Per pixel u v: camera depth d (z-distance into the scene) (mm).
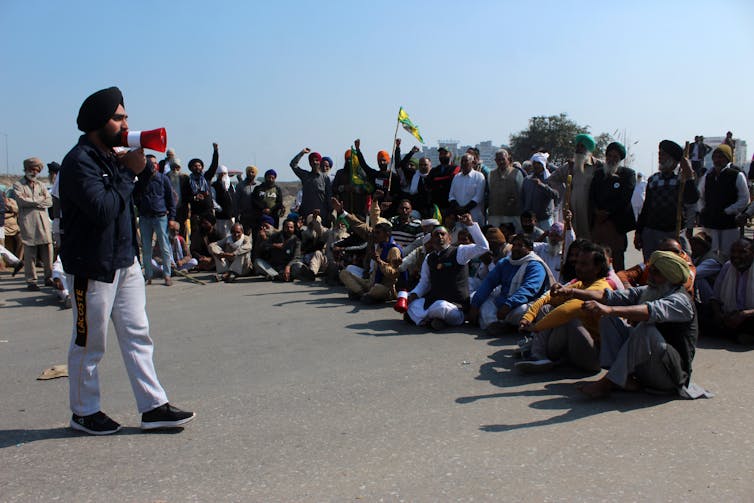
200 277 11555
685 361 4562
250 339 6723
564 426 4109
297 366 5660
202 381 5281
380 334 6828
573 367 5445
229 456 3742
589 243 5535
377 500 3166
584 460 3584
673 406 4445
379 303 8602
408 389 4938
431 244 7281
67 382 5383
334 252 10156
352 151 11930
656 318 4398
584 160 8695
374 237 8648
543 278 6723
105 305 3977
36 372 5719
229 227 13031
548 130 37000
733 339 6258
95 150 3857
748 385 4887
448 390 4898
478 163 11367
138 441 4004
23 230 10078
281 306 8547
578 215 8695
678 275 4516
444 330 6973
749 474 3377
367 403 4633
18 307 8969
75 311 3984
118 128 3916
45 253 10328
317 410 4508
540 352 5398
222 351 6250
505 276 6910
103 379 5383
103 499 3246
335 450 3795
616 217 8375
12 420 4449
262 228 11375
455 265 7125
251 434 4086
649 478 3350
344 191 12273
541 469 3477
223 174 13000
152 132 3822
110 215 3811
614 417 4254
